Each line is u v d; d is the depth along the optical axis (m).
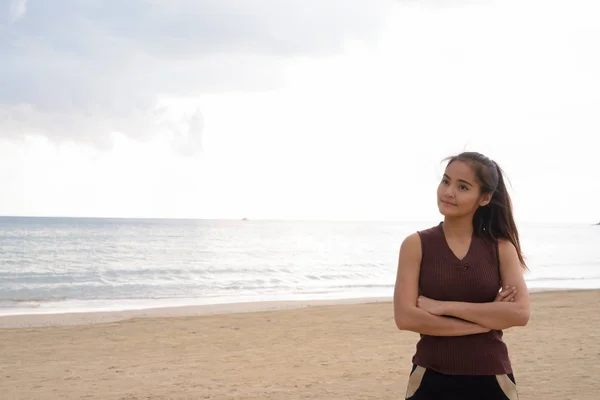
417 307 2.82
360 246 71.25
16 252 52.00
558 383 7.45
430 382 2.80
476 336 2.76
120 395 7.29
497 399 2.73
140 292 23.91
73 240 73.31
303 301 19.52
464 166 2.86
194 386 7.70
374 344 11.04
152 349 10.79
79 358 9.98
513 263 2.88
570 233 162.50
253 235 104.50
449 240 2.91
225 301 20.42
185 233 107.25
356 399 6.89
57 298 21.56
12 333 12.69
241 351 10.45
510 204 2.95
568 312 15.17
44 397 7.27
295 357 9.77
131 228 129.38
